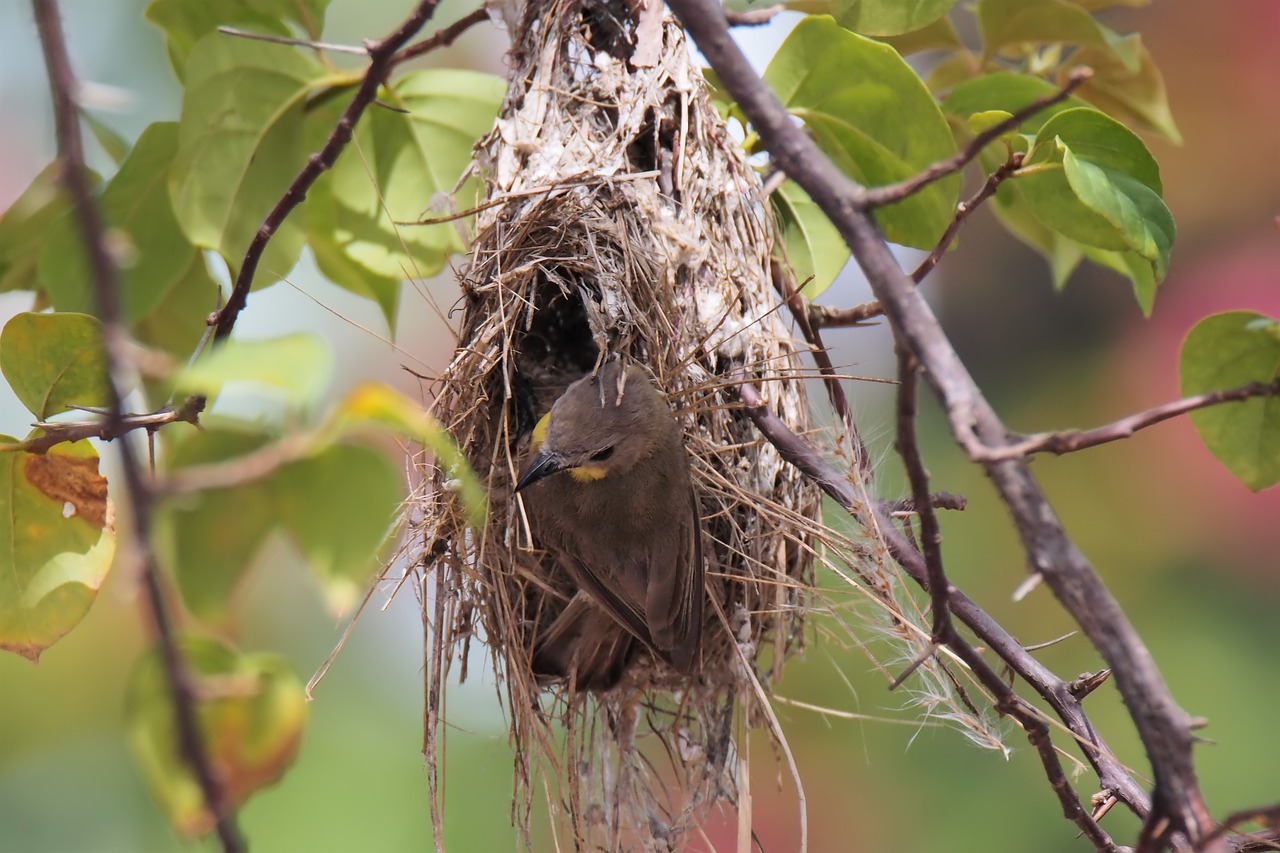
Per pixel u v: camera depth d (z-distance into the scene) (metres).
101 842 9.36
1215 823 4.11
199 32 7.52
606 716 7.86
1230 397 4.68
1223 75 12.18
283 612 10.39
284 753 4.71
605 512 7.70
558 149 7.71
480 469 7.95
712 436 7.86
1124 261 7.99
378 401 3.57
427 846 9.83
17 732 9.39
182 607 6.16
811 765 10.40
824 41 7.26
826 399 8.13
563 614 7.94
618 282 7.57
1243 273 11.91
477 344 7.61
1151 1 8.19
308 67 7.35
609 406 7.61
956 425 4.21
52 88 4.13
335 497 5.19
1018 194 8.67
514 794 7.44
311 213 8.23
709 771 7.64
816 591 7.43
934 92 8.79
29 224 7.44
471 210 7.37
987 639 6.52
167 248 7.58
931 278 13.61
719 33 4.73
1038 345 13.12
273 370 3.23
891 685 5.64
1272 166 12.07
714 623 7.80
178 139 7.30
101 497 5.91
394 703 10.35
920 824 10.32
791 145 4.64
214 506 6.17
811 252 8.34
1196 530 11.58
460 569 7.55
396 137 7.93
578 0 7.84
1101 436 4.49
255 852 9.59
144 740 4.16
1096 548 11.79
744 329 7.59
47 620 5.87
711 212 7.86
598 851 7.68
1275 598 11.30
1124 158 6.37
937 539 4.96
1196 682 11.12
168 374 3.62
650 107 7.73
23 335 5.67
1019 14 7.75
